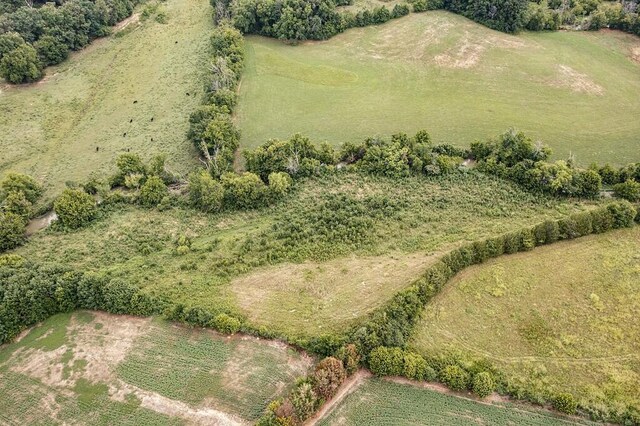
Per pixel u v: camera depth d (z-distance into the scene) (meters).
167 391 51.25
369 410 48.38
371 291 59.78
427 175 79.62
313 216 72.81
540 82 102.62
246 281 62.84
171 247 70.25
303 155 83.81
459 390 49.56
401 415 47.97
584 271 61.91
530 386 49.78
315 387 47.06
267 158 81.81
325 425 47.31
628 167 74.12
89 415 50.22
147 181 79.25
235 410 48.84
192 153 91.25
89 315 60.38
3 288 60.00
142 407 50.19
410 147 83.00
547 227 64.50
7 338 57.91
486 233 67.19
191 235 72.62
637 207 69.06
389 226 70.12
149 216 76.75
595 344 53.94
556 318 56.78
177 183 84.12
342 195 76.19
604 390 49.53
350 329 54.28
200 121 90.94
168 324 57.81
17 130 98.88
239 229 73.31
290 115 99.06
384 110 99.12
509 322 56.47
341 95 103.81
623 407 47.59
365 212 72.62
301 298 59.84
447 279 60.69
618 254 63.66
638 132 88.56
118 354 55.38
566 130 90.19
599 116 93.06
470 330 55.62
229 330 55.19
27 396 52.50
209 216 76.31
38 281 60.66
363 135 93.06
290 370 51.62
